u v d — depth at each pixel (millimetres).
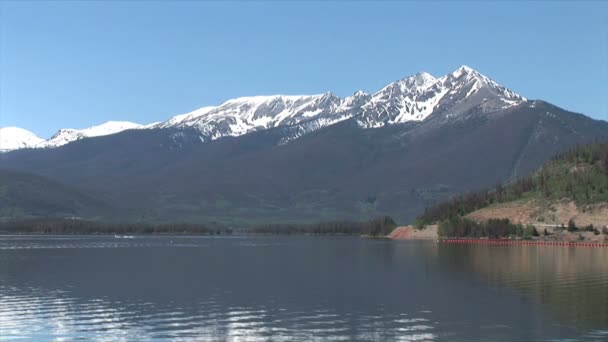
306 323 71812
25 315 76688
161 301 87562
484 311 77250
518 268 129125
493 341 62531
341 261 162000
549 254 173750
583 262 143000
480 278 111750
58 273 128250
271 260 168625
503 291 93875
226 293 95688
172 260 168750
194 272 130750
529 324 69438
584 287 96938
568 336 64000
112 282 111062
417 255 180500
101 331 67812
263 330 68188
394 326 69625
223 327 69812
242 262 161125
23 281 112688
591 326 68250
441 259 161000
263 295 93312
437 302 84688
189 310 80125
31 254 195500
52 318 74812
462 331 66688
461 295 90688
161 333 67000
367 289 99375
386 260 162125
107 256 186250
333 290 98625
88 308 81562
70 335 66062
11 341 63500
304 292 96500
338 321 72625
